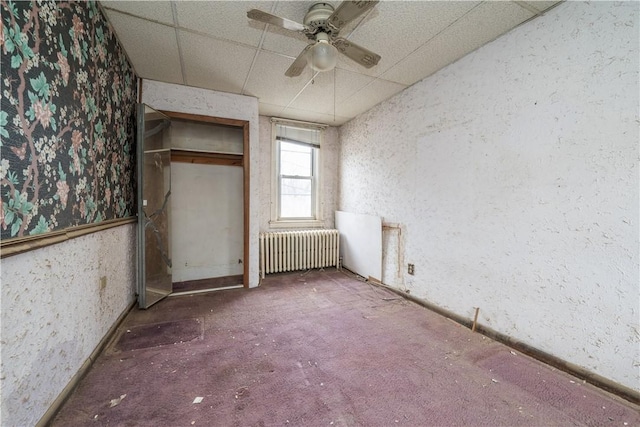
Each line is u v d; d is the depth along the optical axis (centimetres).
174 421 131
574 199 168
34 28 119
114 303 216
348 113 390
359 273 387
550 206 180
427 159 277
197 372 170
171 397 147
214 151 365
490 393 153
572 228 169
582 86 163
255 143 337
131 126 263
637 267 144
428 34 204
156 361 180
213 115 314
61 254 139
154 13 186
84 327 164
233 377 165
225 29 204
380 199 351
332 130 452
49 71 129
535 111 186
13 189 106
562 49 171
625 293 149
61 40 139
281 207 427
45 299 126
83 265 163
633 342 146
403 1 170
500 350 197
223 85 301
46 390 126
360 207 393
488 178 217
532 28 186
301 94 323
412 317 254
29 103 116
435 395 151
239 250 389
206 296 306
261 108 372
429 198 276
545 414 138
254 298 301
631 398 145
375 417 135
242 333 221
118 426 128
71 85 150
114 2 176
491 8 176
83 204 164
